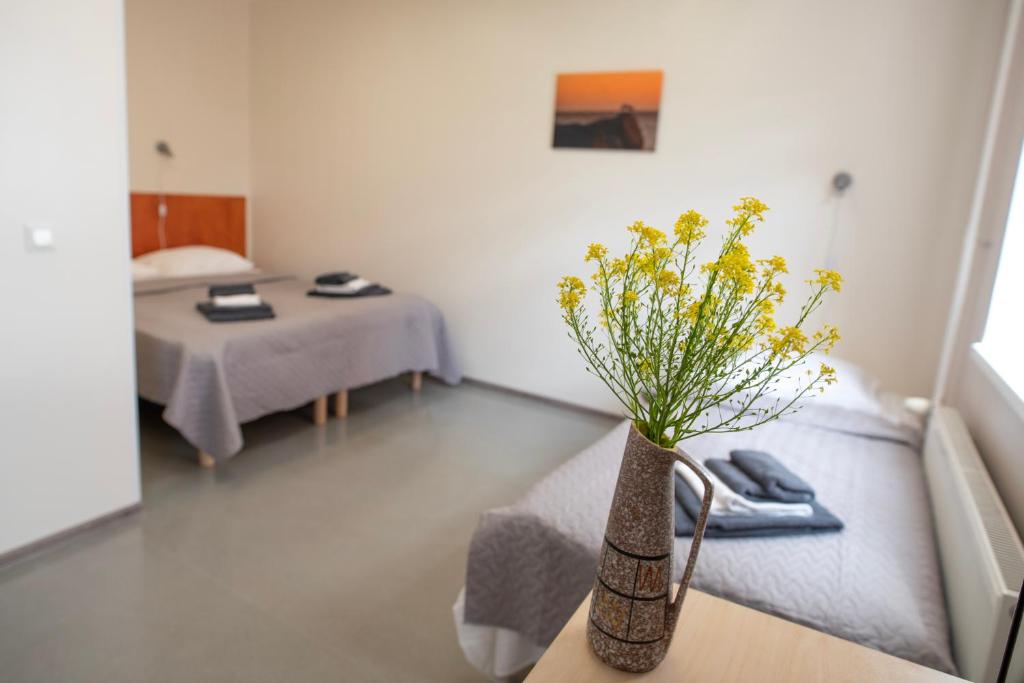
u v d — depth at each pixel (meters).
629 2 3.48
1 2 1.81
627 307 0.95
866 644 1.29
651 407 0.93
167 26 4.41
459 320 4.34
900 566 1.51
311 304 3.61
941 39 2.81
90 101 2.04
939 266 2.92
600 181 3.70
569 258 3.87
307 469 2.93
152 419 3.35
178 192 4.66
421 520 2.54
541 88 3.80
